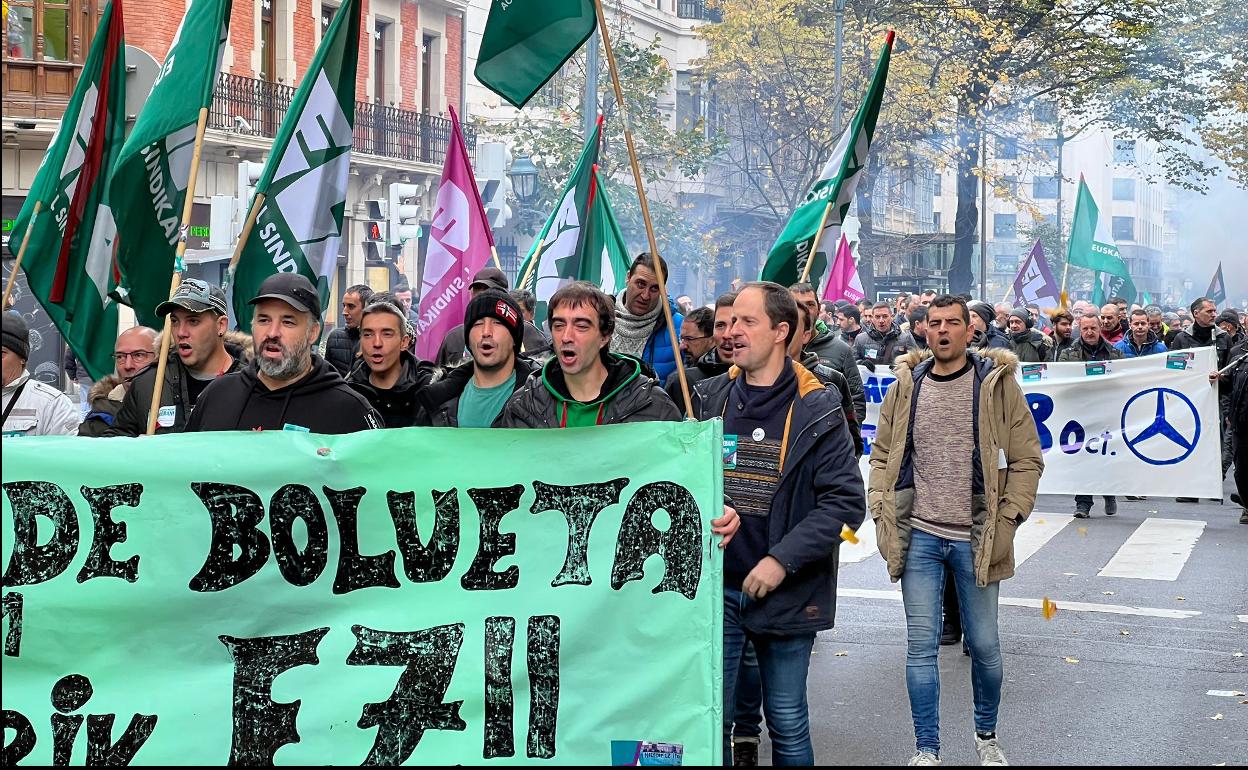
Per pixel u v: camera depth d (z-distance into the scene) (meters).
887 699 7.55
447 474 4.74
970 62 38.59
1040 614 9.72
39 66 24.47
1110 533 13.55
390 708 4.67
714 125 47.72
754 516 5.21
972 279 46.28
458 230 10.84
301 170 6.67
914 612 6.30
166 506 4.65
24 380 7.04
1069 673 8.12
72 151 7.66
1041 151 45.88
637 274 7.71
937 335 6.37
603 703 4.67
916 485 6.41
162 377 5.54
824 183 8.30
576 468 4.74
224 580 4.66
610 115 35.62
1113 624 9.41
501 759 4.68
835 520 5.07
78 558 4.61
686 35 51.59
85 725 4.57
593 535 4.74
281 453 4.70
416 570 4.73
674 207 44.19
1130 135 41.66
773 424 5.25
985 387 6.33
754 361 5.27
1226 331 17.98
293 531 4.71
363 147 31.33
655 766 4.65
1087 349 15.63
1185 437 14.79
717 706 4.65
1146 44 38.84
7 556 4.59
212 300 6.41
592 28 5.90
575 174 11.73
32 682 4.57
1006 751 6.58
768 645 5.22
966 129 41.03
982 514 6.28
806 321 7.33
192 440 4.67
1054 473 14.98
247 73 28.16
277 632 4.68
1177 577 11.11
